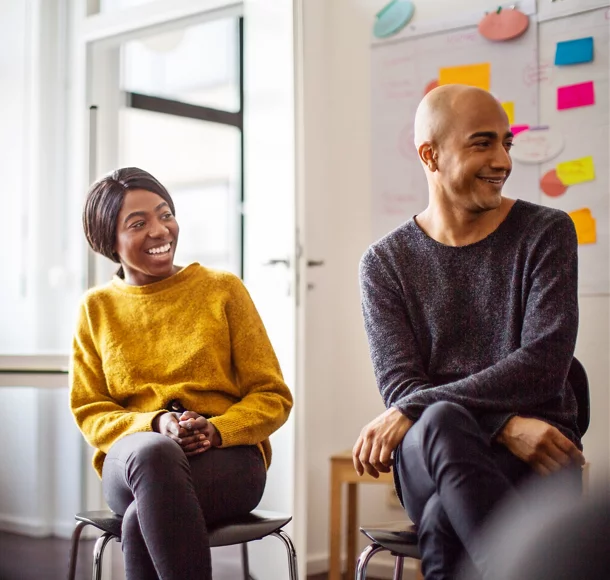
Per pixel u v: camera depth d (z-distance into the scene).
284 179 2.55
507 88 2.78
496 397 1.55
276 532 1.73
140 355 1.90
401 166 3.05
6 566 3.00
